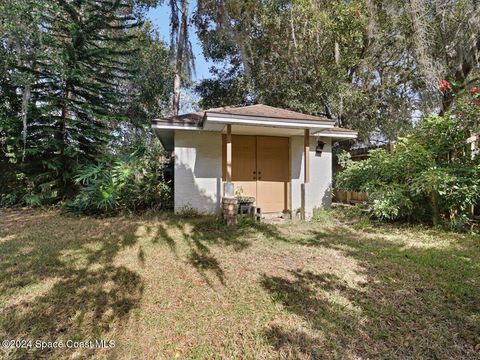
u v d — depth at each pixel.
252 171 7.68
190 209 7.02
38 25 7.80
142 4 11.65
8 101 8.26
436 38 8.54
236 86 12.27
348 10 8.42
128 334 2.24
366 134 10.49
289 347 2.10
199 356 2.02
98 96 8.92
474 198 5.19
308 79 10.21
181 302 2.72
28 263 3.59
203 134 7.18
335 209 7.80
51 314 2.47
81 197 7.09
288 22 9.24
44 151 8.14
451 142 5.59
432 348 2.09
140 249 4.27
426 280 3.20
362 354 2.03
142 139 11.24
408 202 5.77
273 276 3.32
